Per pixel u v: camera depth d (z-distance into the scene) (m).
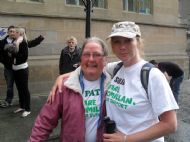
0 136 3.07
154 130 1.12
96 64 1.26
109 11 5.90
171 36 7.24
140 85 1.14
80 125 1.25
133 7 6.46
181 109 4.42
